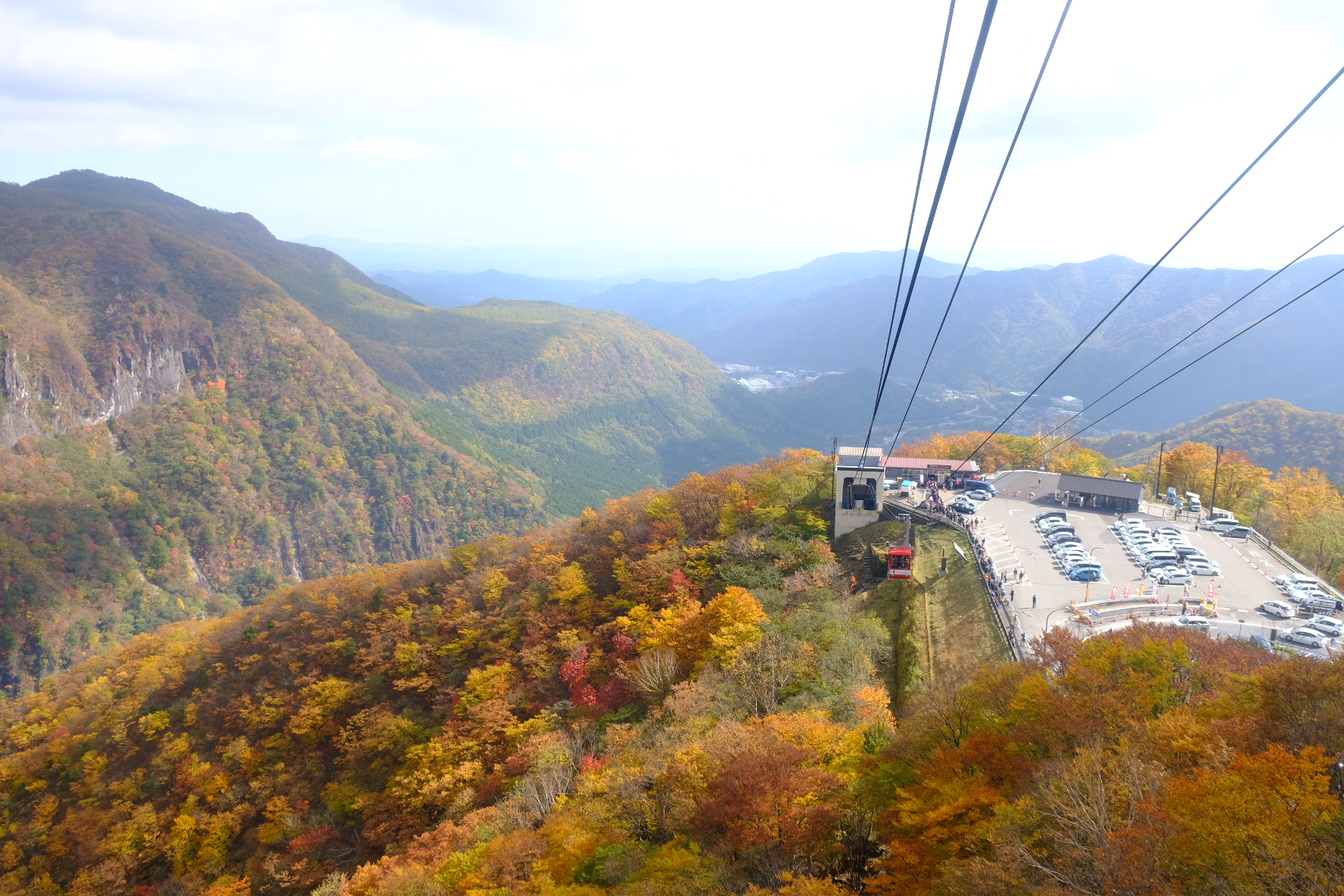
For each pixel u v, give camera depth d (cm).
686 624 8881
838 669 7225
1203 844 2673
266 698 12862
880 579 10256
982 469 15325
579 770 7294
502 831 6638
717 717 6575
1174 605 7662
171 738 13450
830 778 4456
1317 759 2870
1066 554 9056
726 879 4075
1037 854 3012
